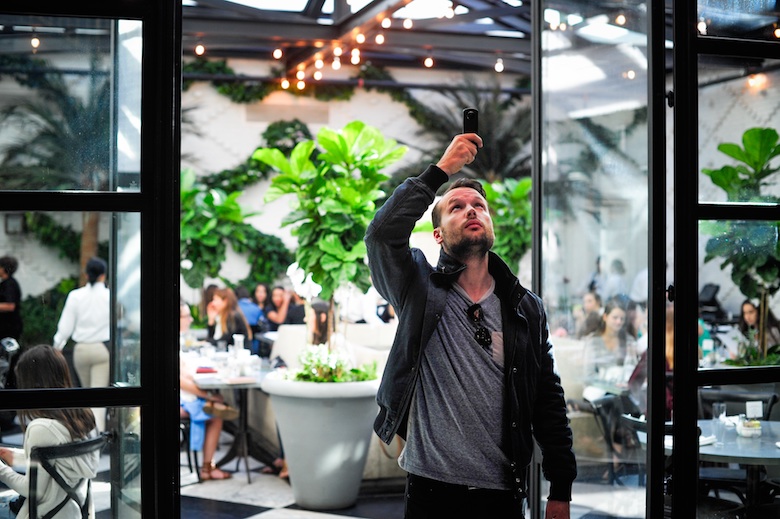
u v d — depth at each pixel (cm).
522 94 1380
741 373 337
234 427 874
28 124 287
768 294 344
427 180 274
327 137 623
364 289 612
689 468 331
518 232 1245
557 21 434
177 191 290
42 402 282
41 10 287
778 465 336
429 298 276
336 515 586
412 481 275
